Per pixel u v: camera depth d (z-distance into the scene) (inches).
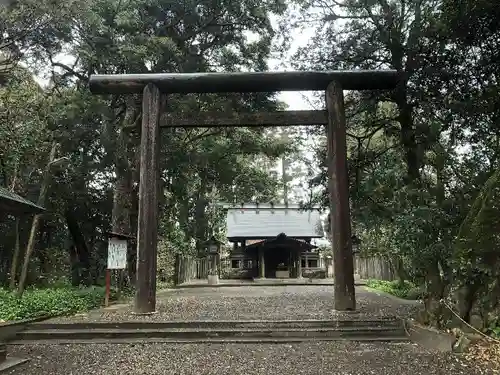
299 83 458.6
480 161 402.9
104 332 353.1
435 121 483.5
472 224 315.6
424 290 353.4
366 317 387.2
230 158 905.5
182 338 348.2
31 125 560.7
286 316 401.4
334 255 433.1
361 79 454.6
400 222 360.8
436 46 475.5
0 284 615.5
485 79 447.5
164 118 461.1
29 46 586.6
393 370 257.3
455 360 275.1
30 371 261.0
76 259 831.1
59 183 730.2
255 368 264.5
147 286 423.5
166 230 975.6
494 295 301.6
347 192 440.5
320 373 253.6
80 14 545.6
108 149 687.1
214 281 972.6
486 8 393.1
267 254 1293.1
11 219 685.3
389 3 568.4
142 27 665.0
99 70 681.6
